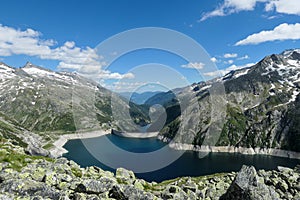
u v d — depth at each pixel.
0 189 20.33
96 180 23.98
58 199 20.08
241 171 26.25
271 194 24.33
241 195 24.53
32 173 25.97
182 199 26.50
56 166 29.73
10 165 29.23
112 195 22.56
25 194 20.27
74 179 25.28
